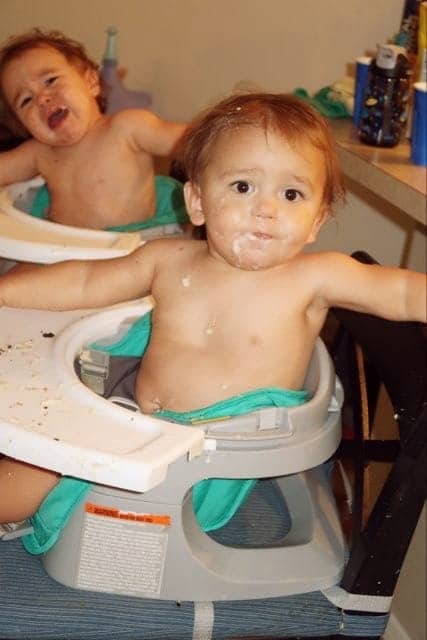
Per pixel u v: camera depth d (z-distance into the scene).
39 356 0.89
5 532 0.89
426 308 0.85
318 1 1.81
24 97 1.50
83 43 2.01
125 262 0.99
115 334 1.01
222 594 0.84
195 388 0.93
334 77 1.86
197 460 0.80
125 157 1.52
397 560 0.83
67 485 0.84
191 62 1.95
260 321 0.93
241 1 1.86
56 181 1.55
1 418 0.76
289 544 0.90
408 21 1.58
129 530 0.82
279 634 0.84
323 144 0.89
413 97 1.35
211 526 0.91
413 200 1.20
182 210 1.54
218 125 0.89
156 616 0.83
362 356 1.00
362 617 0.85
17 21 2.01
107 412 0.78
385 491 0.81
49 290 0.99
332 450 0.87
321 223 0.93
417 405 0.78
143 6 1.94
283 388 0.93
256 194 0.86
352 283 0.89
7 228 1.15
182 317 0.95
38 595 0.83
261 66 1.90
